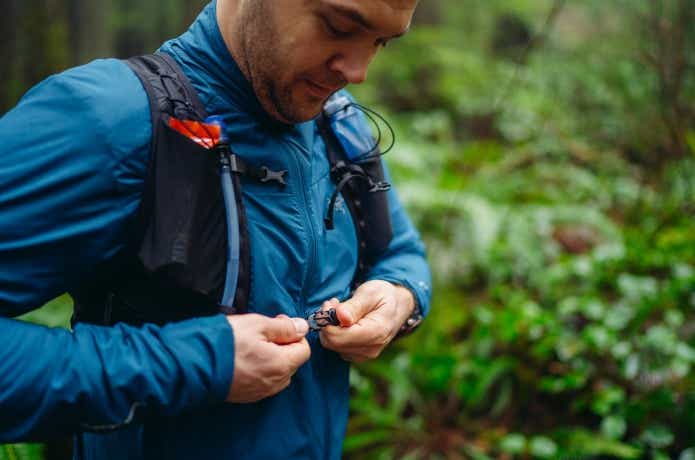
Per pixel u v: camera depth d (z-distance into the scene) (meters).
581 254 3.23
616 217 3.63
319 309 1.04
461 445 2.45
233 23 0.92
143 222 0.86
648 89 3.70
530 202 3.66
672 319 2.37
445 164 3.91
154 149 0.85
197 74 0.94
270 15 0.86
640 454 2.21
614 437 2.18
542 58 4.74
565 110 4.51
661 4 3.22
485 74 5.27
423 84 5.73
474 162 4.02
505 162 4.04
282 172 0.98
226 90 0.94
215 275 0.90
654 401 2.24
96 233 0.83
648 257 2.78
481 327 2.53
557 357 2.54
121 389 0.81
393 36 0.87
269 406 1.00
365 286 1.15
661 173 3.48
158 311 0.92
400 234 1.35
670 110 3.35
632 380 2.39
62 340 0.82
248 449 0.99
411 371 2.62
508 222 3.28
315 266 1.04
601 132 4.34
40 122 0.81
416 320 1.26
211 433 0.98
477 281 3.13
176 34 4.79
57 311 2.04
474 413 2.57
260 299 0.95
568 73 4.57
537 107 4.55
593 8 4.35
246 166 0.94
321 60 0.87
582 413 2.45
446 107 5.58
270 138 0.98
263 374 0.89
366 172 1.16
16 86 2.36
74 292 0.98
